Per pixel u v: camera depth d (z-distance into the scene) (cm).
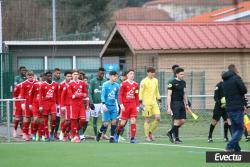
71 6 13612
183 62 8138
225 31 8375
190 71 8144
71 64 12188
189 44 8100
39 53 12156
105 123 4959
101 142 4962
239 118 3834
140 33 8119
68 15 13512
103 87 4909
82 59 12206
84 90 5009
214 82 8200
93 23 13900
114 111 4925
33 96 5300
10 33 12238
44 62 12125
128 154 3916
